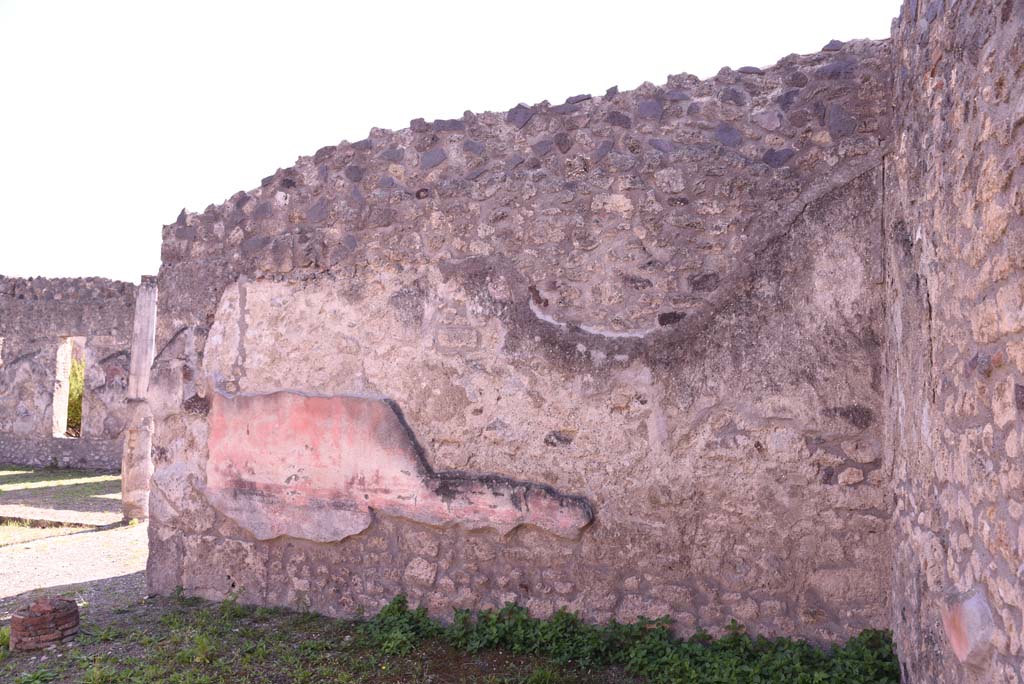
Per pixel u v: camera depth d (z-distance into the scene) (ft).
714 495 13.76
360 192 16.85
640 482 14.21
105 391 50.70
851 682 11.65
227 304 17.94
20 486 42.09
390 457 16.03
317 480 16.65
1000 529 6.68
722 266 13.94
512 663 13.56
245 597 17.22
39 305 52.60
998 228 6.70
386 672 13.28
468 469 15.48
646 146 14.57
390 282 16.39
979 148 7.35
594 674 12.98
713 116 14.23
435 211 16.10
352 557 16.31
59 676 13.35
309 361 17.02
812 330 13.35
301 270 17.26
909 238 11.00
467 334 15.65
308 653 14.14
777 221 13.65
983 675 7.27
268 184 17.81
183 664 13.74
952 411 8.44
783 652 12.79
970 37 7.70
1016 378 6.27
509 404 15.23
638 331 14.40
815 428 13.24
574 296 14.89
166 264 18.72
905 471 11.25
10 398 53.16
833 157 13.42
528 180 15.37
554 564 14.74
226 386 17.79
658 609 14.01
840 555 13.06
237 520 17.38
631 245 14.55
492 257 15.55
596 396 14.57
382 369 16.33
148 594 18.26
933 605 9.32
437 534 15.62
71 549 25.11
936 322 9.25
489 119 15.87
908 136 11.19
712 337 13.91
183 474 18.04
